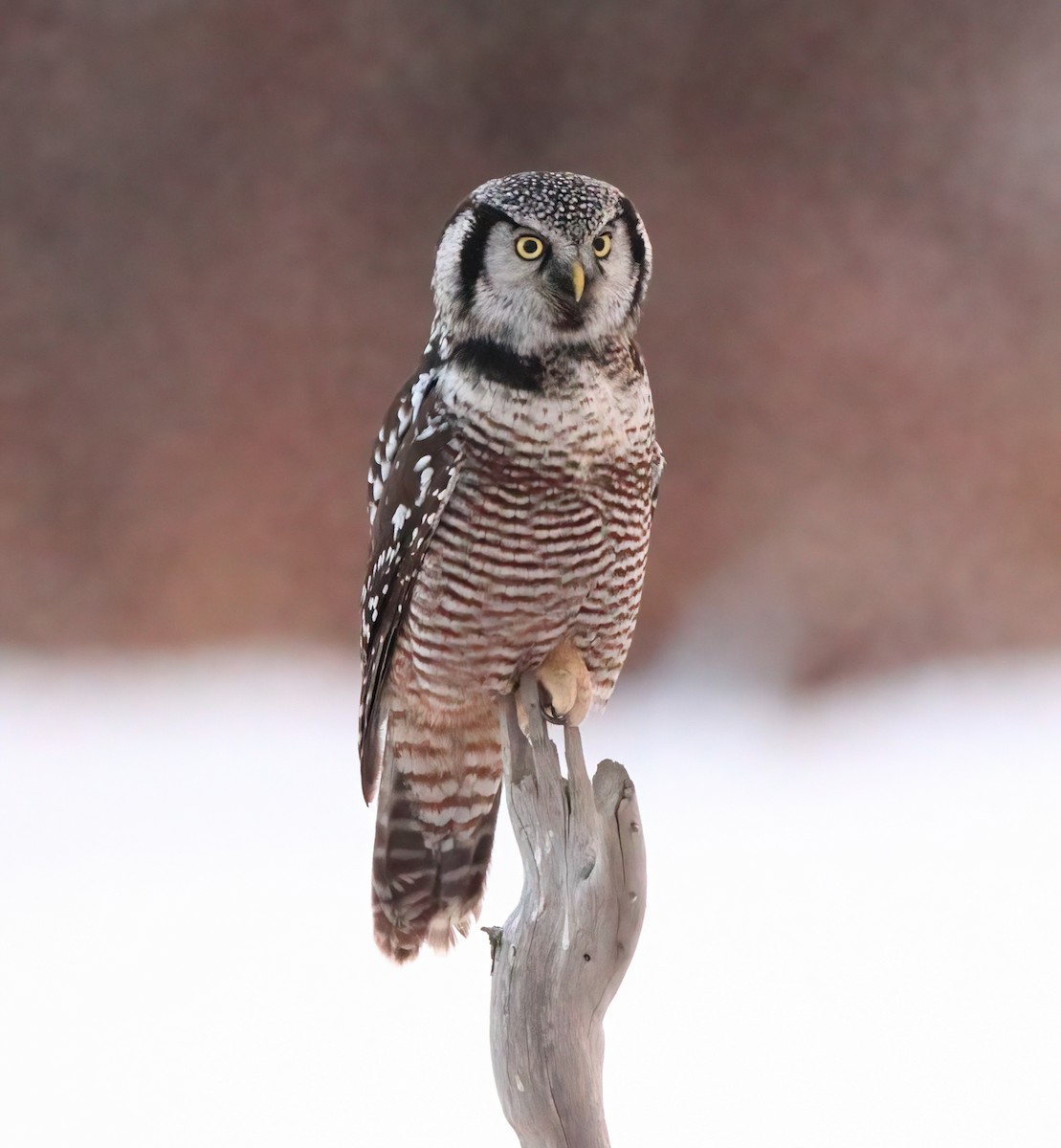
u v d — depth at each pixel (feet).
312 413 52.44
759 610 50.85
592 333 19.25
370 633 21.47
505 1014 18.13
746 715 48.06
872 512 51.65
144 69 51.52
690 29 52.11
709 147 52.54
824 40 52.16
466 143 52.65
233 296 52.21
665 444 51.78
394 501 20.21
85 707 48.06
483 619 20.21
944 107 52.24
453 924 22.74
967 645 51.65
